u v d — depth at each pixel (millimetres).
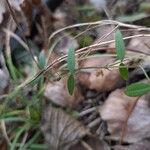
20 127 423
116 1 487
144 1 491
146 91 337
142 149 395
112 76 434
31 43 478
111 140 408
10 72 444
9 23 454
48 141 412
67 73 382
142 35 375
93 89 439
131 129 405
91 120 423
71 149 408
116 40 330
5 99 425
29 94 435
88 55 400
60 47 445
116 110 416
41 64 372
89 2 509
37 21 493
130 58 374
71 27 435
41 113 424
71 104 434
